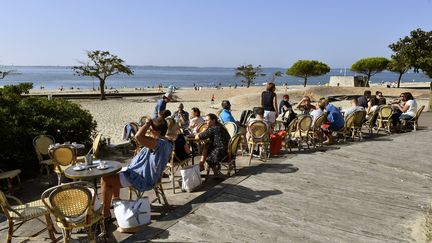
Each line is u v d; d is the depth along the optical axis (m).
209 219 4.78
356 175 6.65
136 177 4.98
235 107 30.67
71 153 6.85
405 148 8.74
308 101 10.99
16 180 7.88
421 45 19.34
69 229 4.07
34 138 8.05
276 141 8.09
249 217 4.83
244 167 7.27
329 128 9.22
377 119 10.95
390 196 5.58
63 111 10.00
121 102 37.88
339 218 4.78
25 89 21.16
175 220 4.76
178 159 6.04
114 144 10.37
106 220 4.88
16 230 4.90
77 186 3.98
